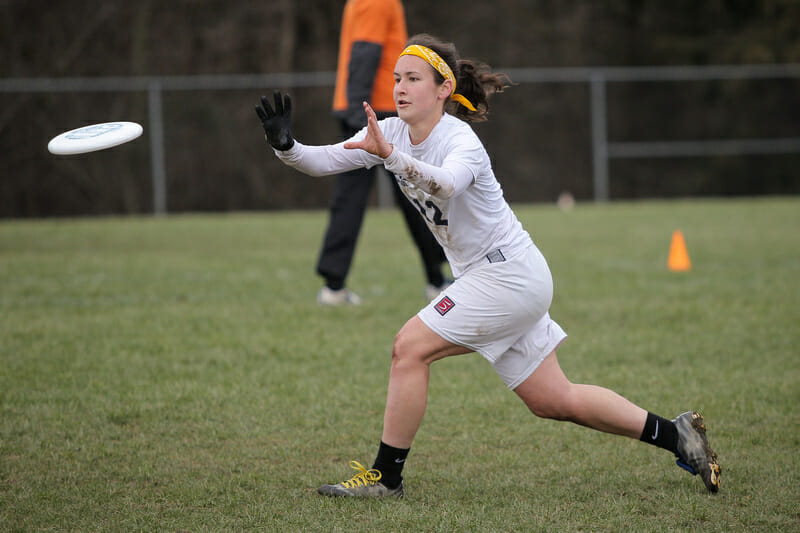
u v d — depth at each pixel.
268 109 12.12
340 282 26.19
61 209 67.06
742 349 21.00
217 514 11.80
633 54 95.12
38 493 12.42
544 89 79.88
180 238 45.50
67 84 62.50
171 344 21.28
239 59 83.38
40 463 13.65
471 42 90.81
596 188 67.31
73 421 15.62
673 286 29.42
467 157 11.81
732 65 91.62
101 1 76.50
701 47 93.19
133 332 22.53
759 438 14.93
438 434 15.35
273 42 83.75
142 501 12.23
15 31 75.00
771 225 48.84
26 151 66.12
